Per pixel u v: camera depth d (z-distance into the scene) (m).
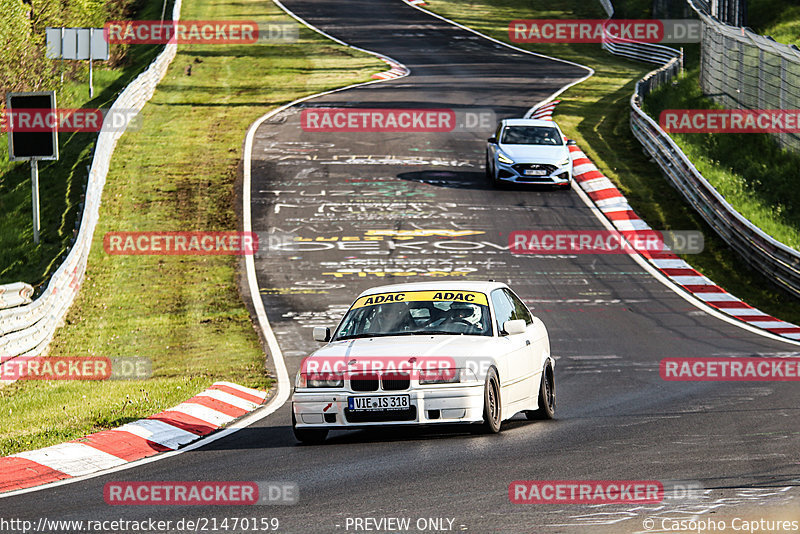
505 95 176.25
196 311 79.38
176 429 42.69
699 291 87.50
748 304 85.75
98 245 97.44
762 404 45.25
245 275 89.88
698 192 110.44
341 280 88.00
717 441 35.69
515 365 40.72
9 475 34.34
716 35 153.50
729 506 25.78
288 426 43.62
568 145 133.25
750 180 121.88
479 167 130.00
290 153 133.38
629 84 191.00
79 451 37.78
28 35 152.75
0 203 119.25
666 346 67.31
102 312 79.25
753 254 95.56
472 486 29.23
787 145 127.12
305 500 28.42
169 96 165.25
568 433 38.62
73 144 137.12
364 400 37.12
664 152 125.31
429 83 186.62
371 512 26.55
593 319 76.81
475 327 40.69
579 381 55.28
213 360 63.41
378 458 34.56
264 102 164.75
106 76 175.50
